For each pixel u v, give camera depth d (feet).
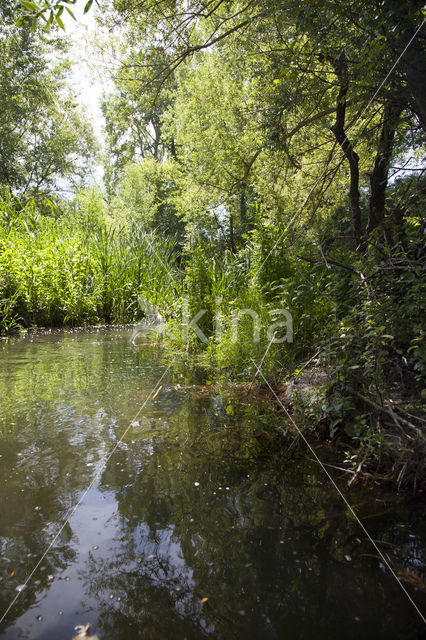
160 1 16.21
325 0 9.78
